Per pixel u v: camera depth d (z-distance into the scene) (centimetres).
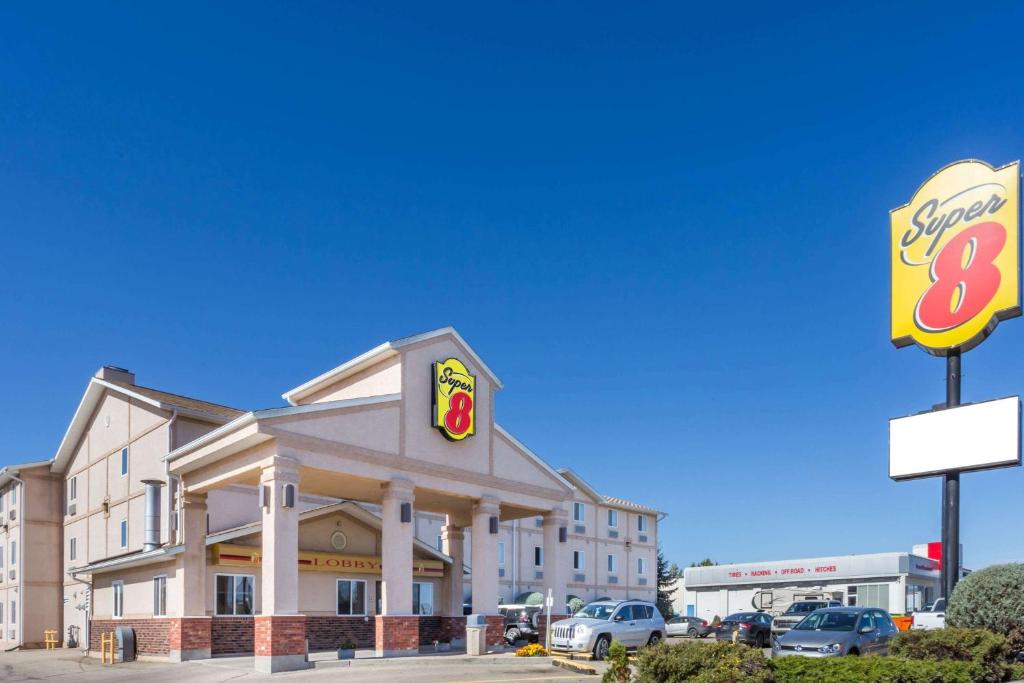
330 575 2972
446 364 2677
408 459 2516
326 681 1883
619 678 1446
